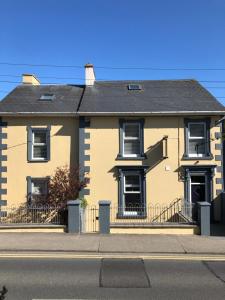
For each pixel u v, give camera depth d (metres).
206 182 21.80
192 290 8.69
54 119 22.50
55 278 9.62
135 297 8.16
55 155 22.31
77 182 21.38
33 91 24.61
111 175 21.84
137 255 12.83
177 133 21.98
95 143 22.02
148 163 21.88
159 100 22.92
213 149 21.89
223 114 21.77
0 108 22.59
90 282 9.30
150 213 21.52
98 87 24.45
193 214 19.33
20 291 8.52
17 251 13.36
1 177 22.23
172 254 13.10
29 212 20.17
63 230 17.56
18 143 22.42
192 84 24.69
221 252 13.27
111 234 16.97
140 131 22.05
